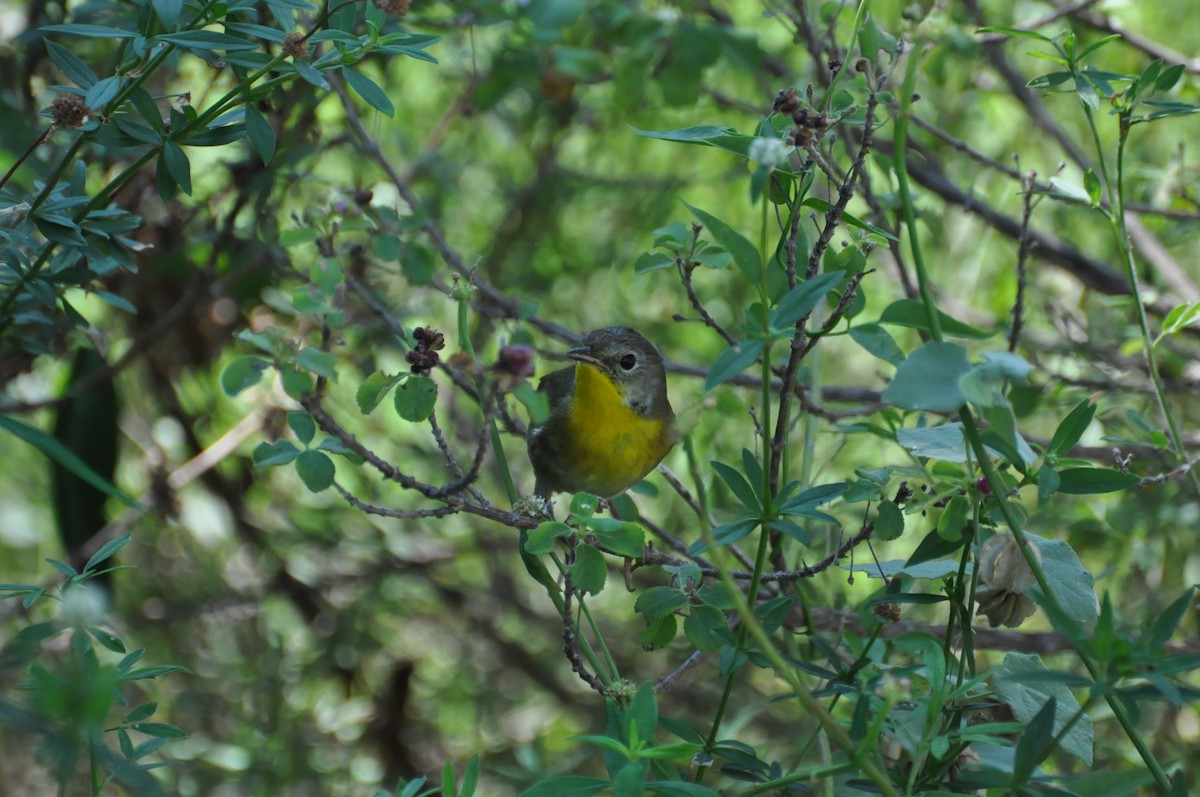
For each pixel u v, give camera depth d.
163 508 12.18
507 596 14.45
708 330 14.45
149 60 6.14
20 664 5.25
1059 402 10.56
